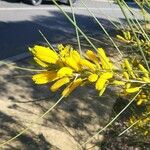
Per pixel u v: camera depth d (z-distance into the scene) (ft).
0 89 19.97
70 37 33.01
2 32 32.32
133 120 7.11
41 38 32.17
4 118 16.81
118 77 3.42
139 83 3.50
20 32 33.14
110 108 18.13
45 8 45.65
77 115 17.58
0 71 22.36
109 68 3.34
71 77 3.20
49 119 16.97
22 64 24.09
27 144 15.02
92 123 16.84
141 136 7.68
